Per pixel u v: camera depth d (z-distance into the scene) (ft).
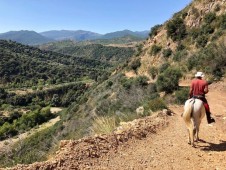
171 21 158.51
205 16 140.77
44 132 131.34
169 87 85.51
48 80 595.47
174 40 152.46
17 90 512.63
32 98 463.42
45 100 467.11
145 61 165.89
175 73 108.37
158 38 168.86
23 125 278.46
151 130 39.78
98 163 27.73
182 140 36.58
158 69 140.87
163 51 153.07
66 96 459.32
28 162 38.32
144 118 46.78
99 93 162.50
